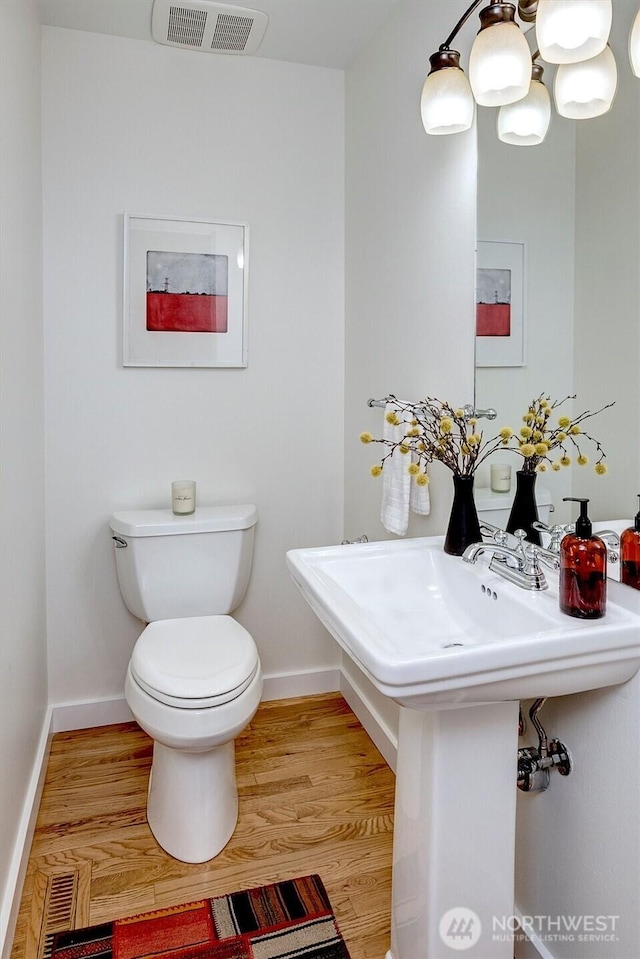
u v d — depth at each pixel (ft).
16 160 5.58
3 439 4.99
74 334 7.48
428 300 6.18
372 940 5.00
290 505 8.52
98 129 7.36
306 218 8.23
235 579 7.55
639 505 3.86
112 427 7.72
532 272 4.67
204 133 7.73
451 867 4.10
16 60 5.58
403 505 6.19
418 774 4.20
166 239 7.65
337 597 4.11
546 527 4.64
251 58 7.83
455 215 5.65
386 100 6.97
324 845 6.01
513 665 3.36
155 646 6.37
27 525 6.18
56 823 6.27
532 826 4.85
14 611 5.42
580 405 4.28
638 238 3.77
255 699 5.95
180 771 5.81
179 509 7.57
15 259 5.53
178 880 5.57
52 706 7.86
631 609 3.84
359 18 6.95
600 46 3.59
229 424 8.16
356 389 8.11
